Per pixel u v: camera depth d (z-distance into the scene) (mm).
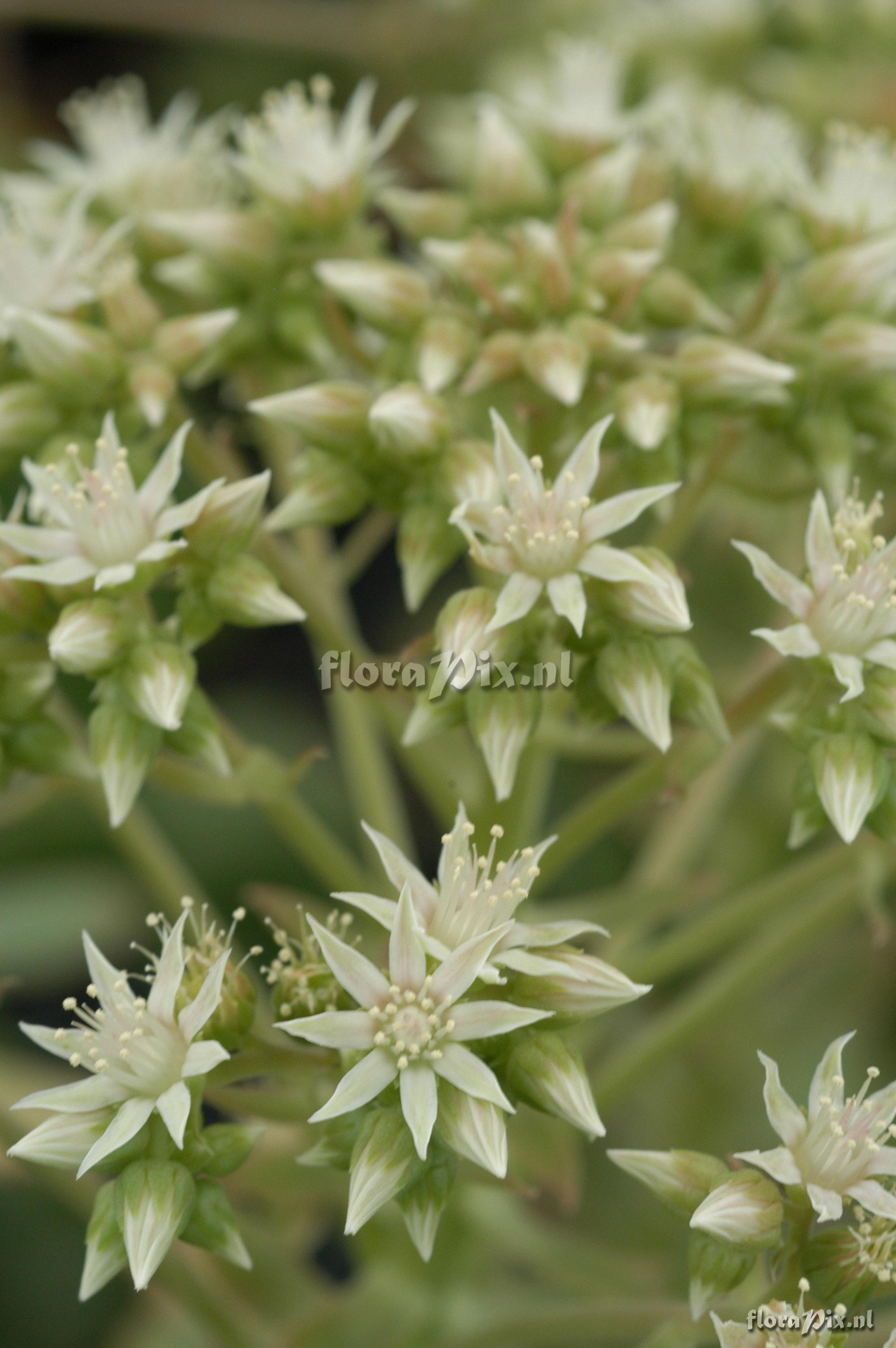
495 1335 289
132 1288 335
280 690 384
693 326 302
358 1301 300
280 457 312
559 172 315
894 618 279
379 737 379
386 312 296
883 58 356
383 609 393
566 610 275
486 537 281
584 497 278
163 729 282
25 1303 335
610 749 296
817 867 295
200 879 345
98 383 296
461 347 294
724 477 302
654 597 276
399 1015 266
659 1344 275
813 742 280
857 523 282
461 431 292
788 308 307
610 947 309
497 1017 268
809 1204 269
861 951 353
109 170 321
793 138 327
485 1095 266
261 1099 278
